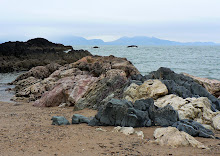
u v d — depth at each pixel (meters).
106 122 11.02
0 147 7.85
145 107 11.64
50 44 119.81
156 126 10.90
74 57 63.31
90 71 25.09
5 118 13.06
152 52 130.50
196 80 19.70
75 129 10.36
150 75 18.02
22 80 29.45
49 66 33.75
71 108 17.02
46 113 14.98
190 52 132.62
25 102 20.92
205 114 11.65
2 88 28.30
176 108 12.11
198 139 9.11
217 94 19.69
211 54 110.88
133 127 10.69
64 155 7.17
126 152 7.47
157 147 8.02
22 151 7.48
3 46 67.75
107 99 15.09
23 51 69.06
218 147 8.06
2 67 47.69
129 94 14.48
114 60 26.44
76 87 18.44
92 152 7.43
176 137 8.45
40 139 8.75
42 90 22.75
